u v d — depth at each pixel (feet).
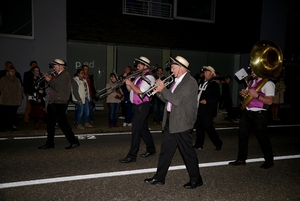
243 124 16.85
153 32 40.65
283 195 13.11
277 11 47.06
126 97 28.32
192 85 12.98
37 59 33.83
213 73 20.04
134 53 42.09
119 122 31.27
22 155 18.11
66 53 35.24
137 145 17.21
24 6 33.30
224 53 48.44
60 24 34.40
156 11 41.32
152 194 12.80
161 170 13.83
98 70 40.14
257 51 16.47
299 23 54.75
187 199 12.40
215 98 19.72
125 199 12.23
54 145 20.79
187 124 13.09
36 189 12.95
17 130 24.82
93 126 28.32
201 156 19.06
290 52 53.57
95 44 39.58
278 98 35.50
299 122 35.14
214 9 44.47
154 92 12.93
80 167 16.07
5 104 24.07
